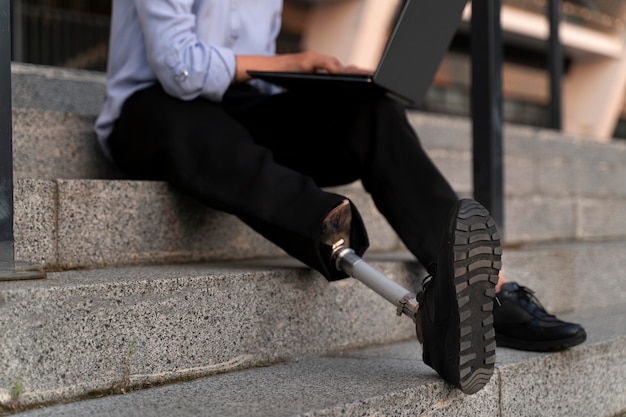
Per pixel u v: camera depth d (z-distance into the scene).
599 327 2.34
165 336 1.53
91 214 1.82
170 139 1.89
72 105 3.03
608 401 2.08
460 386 1.49
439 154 3.38
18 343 1.33
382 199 1.94
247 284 1.68
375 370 1.67
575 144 4.70
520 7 10.73
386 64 1.81
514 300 1.94
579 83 12.50
